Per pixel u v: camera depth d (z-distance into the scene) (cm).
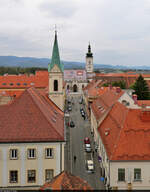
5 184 4247
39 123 4403
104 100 8356
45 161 4278
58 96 7644
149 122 4666
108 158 4319
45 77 13688
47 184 2888
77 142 7594
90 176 5397
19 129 4328
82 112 11950
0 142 4169
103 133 5603
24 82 13350
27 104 4597
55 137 4275
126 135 4494
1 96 7462
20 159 4234
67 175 3020
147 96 12762
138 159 4212
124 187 4266
